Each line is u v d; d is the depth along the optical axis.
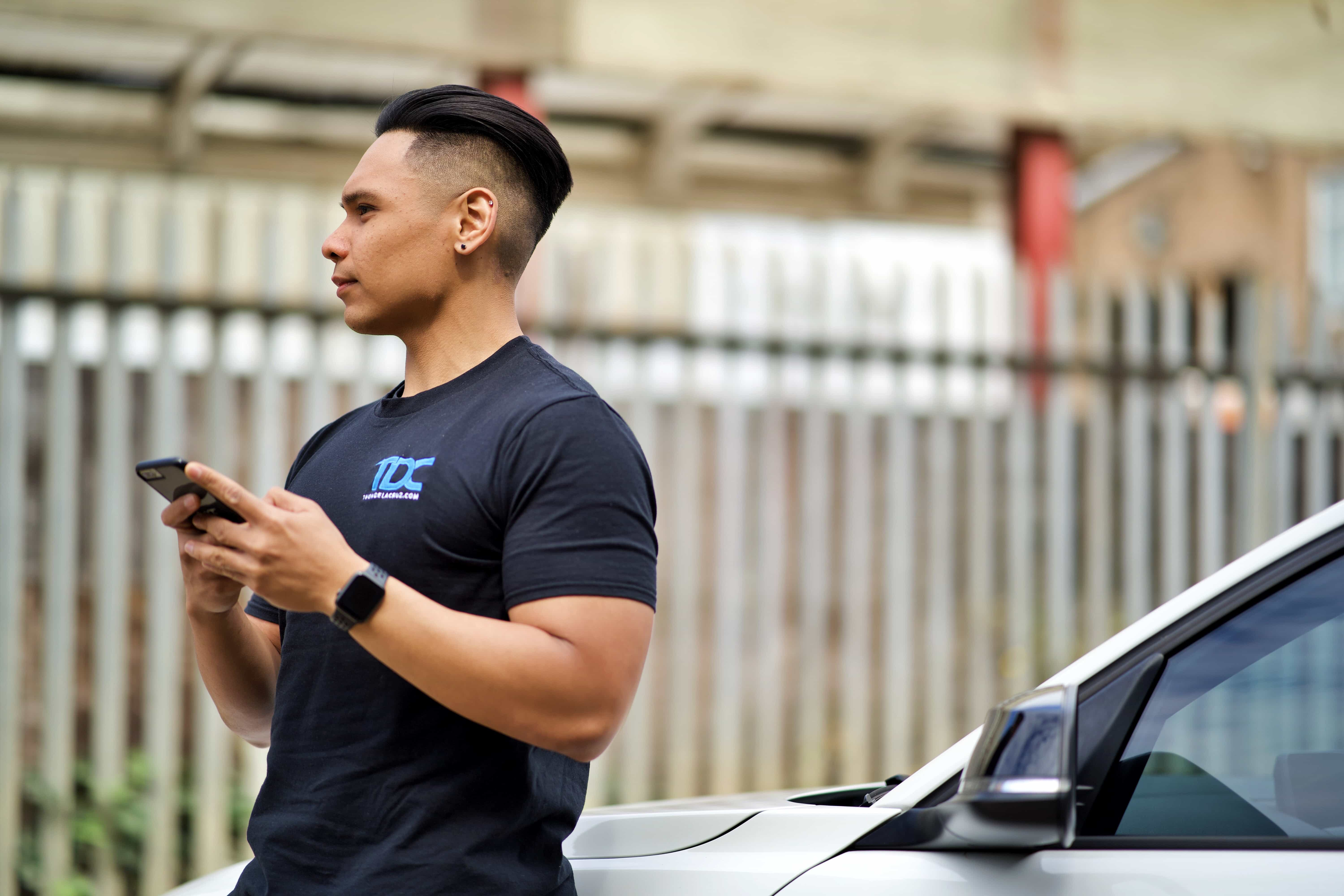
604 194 12.78
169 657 5.91
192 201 5.98
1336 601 2.04
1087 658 2.05
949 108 7.92
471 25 6.55
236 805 5.99
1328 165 13.77
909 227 14.14
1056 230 10.18
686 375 6.56
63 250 5.81
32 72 10.56
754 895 2.04
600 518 1.91
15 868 5.69
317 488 2.16
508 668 1.80
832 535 6.80
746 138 13.21
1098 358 7.11
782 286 6.70
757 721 6.66
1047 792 1.75
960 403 7.20
